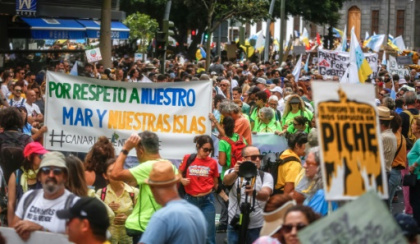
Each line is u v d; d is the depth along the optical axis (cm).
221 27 4438
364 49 5297
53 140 1285
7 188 1001
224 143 1343
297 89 2430
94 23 3522
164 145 1284
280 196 799
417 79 3550
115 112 1280
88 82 1278
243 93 2473
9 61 2933
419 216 1391
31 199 819
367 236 585
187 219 746
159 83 1272
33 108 1759
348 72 2616
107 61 2802
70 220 690
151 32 4591
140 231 992
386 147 1342
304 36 6253
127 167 1269
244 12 4344
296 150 1163
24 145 1131
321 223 584
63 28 3338
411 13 11631
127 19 4594
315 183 894
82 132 1283
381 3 11606
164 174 755
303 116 1581
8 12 3022
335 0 7550
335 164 706
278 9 7038
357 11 11731
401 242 585
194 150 1285
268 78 3188
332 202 851
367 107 717
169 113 1277
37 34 3262
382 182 713
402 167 1431
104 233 693
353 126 713
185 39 6712
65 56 3092
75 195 838
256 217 1082
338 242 583
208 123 1280
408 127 1803
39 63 3014
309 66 4738
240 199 1094
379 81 3125
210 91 1276
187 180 1162
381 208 584
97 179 1056
